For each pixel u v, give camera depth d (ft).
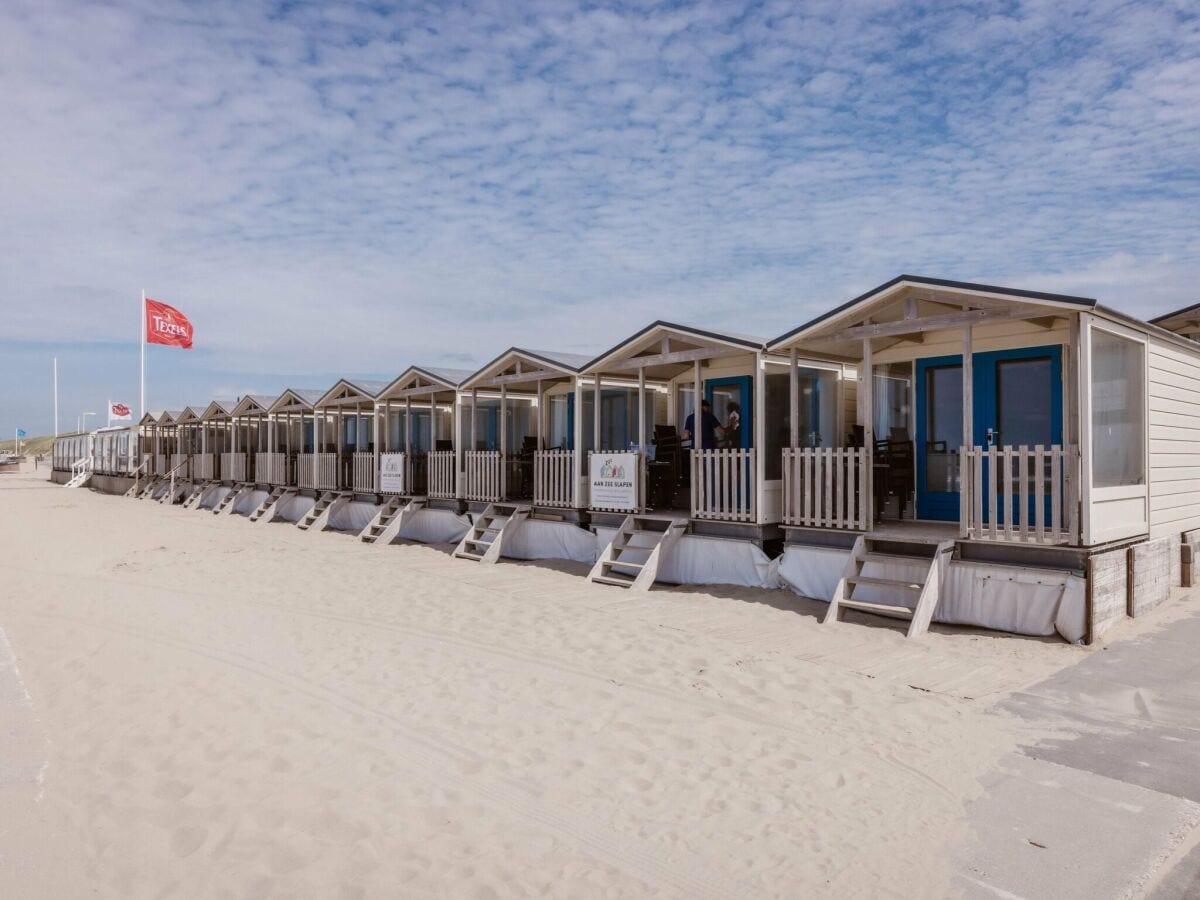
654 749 18.51
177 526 70.49
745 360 43.01
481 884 12.80
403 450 69.46
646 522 43.04
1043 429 33.12
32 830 14.58
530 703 21.65
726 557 38.65
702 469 39.78
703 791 16.35
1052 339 32.73
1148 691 22.61
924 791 16.33
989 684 23.30
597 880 13.03
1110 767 17.56
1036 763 17.75
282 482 78.54
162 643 28.45
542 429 49.47
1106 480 29.37
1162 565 33.86
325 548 54.54
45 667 25.64
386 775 17.07
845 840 14.35
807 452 35.09
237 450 87.10
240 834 14.40
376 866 13.34
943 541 30.19
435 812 15.34
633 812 15.47
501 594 36.99
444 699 22.02
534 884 12.87
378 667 25.16
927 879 13.10
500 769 17.43
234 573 43.80
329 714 20.85
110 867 13.30
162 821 14.94
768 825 14.92
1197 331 51.16
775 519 38.29
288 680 23.90
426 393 59.06
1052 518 28.14
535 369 49.62
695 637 28.32
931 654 26.43
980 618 29.53
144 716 20.79
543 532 48.34
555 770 17.38
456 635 29.22
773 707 21.20
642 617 32.01
